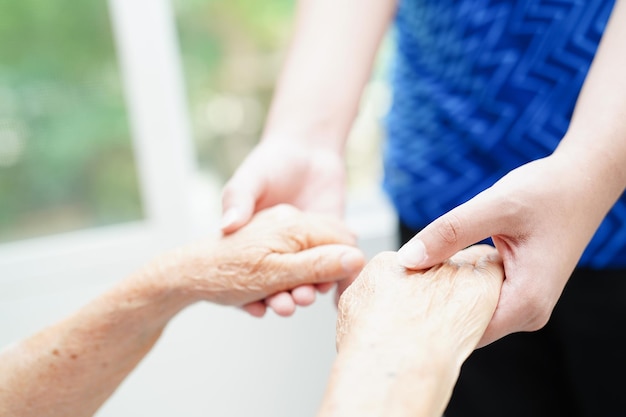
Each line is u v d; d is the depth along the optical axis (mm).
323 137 662
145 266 580
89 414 595
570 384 649
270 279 557
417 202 650
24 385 559
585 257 573
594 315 598
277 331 1003
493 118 591
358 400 373
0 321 953
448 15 602
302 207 657
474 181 613
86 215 1015
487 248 489
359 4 672
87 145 976
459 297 431
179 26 973
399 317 417
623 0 490
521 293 449
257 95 1031
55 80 936
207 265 564
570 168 456
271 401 1035
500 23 573
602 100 471
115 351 575
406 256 446
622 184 470
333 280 562
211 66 1003
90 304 572
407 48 668
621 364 610
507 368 667
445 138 624
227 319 987
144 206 1031
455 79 613
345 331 424
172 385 1004
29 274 982
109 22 928
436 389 386
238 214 580
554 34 556
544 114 568
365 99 1048
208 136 1036
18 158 956
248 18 991
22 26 904
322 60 665
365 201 1081
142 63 934
